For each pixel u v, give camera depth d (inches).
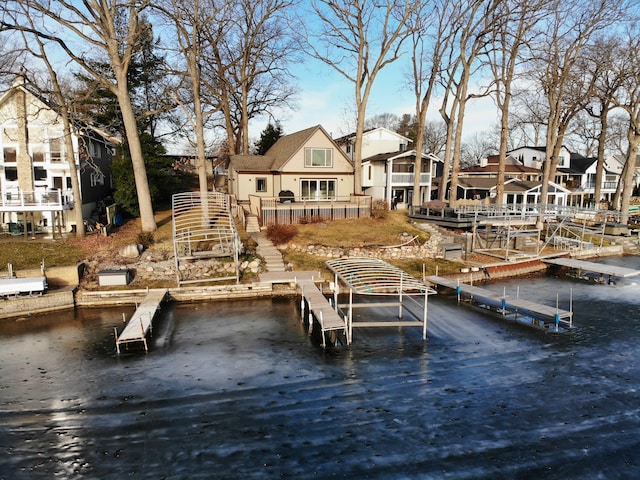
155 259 894.4
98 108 1430.9
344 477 345.4
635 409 447.5
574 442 392.2
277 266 916.6
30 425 416.2
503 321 716.7
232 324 693.3
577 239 1331.2
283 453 375.9
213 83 1620.3
